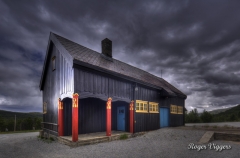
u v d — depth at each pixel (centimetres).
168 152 640
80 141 764
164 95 1401
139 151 660
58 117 934
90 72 859
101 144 805
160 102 1429
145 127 1195
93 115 1090
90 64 827
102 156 590
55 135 956
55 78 1043
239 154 595
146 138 978
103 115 1159
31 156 612
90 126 1059
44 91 1271
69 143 766
